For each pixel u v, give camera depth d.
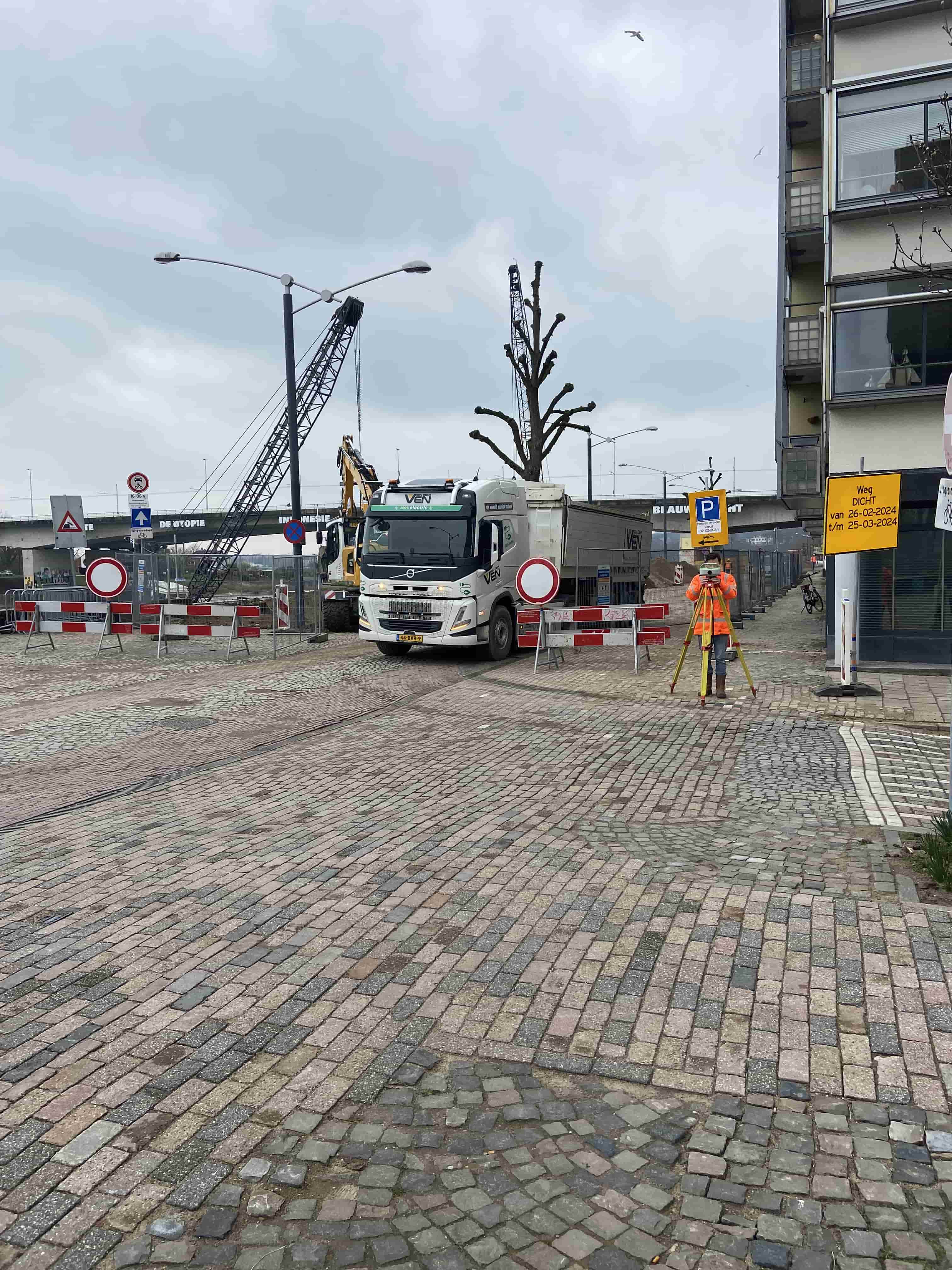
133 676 16.05
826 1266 2.51
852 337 17.34
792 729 10.29
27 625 21.62
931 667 15.23
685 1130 3.11
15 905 5.25
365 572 17.09
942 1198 2.76
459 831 6.53
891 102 17.20
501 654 17.33
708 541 13.98
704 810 7.06
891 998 3.90
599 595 22.55
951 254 16.95
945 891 4.99
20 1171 2.95
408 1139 3.09
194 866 5.87
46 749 9.87
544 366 31.41
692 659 17.12
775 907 4.86
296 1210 2.76
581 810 7.11
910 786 7.75
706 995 3.98
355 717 11.65
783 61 23.25
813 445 24.00
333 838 6.42
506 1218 2.71
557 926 4.76
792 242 22.94
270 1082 3.44
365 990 4.14
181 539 105.69
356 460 29.42
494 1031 3.77
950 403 5.45
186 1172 2.94
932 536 15.55
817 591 31.55
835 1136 3.05
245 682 15.00
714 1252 2.57
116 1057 3.62
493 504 17.03
